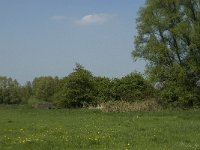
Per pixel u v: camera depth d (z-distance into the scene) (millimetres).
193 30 58125
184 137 22797
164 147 19141
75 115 46531
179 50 60812
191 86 59750
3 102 126375
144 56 61375
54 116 44219
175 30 58500
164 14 60562
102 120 36906
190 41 59406
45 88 126188
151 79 58812
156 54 59250
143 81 65062
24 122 34375
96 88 67875
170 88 58188
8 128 28484
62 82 70062
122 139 21844
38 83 127750
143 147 19094
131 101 61281
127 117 41969
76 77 67312
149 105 55656
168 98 58406
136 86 64750
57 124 31906
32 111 55750
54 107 71625
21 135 24109
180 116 41812
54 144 20141
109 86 66250
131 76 66125
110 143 20469
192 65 58531
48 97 125750
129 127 28891
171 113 46938
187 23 59969
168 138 22359
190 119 38312
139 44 61906
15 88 128375
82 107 66125
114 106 54031
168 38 61500
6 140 21656
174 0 60875
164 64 60562
